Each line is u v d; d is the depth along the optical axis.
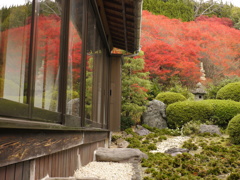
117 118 9.24
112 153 5.23
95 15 5.39
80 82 3.95
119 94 9.28
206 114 10.19
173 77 17.66
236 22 25.05
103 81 7.20
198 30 18.12
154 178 3.96
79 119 3.88
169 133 9.78
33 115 2.11
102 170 4.17
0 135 1.38
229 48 19.11
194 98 14.27
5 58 1.63
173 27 18.72
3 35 1.60
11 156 1.52
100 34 6.40
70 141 3.02
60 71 2.91
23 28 1.90
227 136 8.59
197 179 3.96
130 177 3.88
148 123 11.29
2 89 1.59
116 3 6.07
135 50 9.01
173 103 11.05
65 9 3.05
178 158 5.23
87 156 4.57
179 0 25.52
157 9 23.11
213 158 5.54
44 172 2.33
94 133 5.02
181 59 16.44
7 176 1.63
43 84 2.35
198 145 7.23
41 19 2.27
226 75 18.55
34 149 1.88
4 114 1.60
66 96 3.01
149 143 8.19
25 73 1.96
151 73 16.98
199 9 26.75
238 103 10.09
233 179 3.93
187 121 10.30
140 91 11.42
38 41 2.21
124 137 9.12
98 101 6.12
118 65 9.38
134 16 6.06
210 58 19.06
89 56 4.71
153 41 17.20
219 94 12.02
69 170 3.30
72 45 3.33
